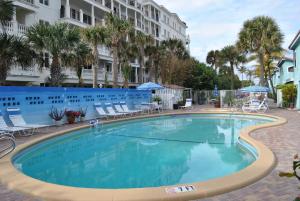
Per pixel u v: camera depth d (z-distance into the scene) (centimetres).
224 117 2188
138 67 4206
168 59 3638
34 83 2362
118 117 2000
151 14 4959
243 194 489
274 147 865
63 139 1246
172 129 1588
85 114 1820
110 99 2138
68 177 727
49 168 818
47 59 1984
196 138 1285
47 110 1522
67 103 1686
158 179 697
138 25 4550
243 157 913
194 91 3831
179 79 3853
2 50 1435
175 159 898
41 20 2652
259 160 677
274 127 1304
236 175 563
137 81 4216
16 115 1266
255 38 2723
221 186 504
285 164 676
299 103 2372
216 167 798
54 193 490
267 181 554
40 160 920
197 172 752
